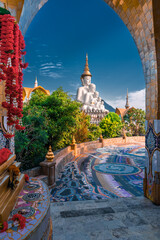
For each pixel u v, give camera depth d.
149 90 6.07
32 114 9.08
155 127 5.62
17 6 3.58
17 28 2.95
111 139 25.59
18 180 3.24
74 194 7.04
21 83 3.43
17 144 7.37
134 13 6.03
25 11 3.93
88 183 8.49
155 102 5.70
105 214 4.61
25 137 7.86
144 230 3.83
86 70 44.91
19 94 3.32
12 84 2.98
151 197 5.63
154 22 5.25
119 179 9.25
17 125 3.31
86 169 11.20
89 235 3.62
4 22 2.77
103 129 28.33
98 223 4.11
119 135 31.67
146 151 6.11
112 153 17.69
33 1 4.28
